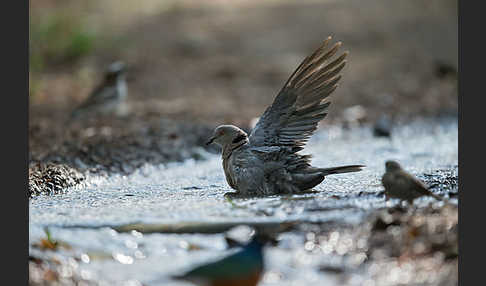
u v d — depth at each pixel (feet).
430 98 75.92
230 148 36.11
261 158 35.35
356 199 33.24
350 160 47.50
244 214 31.24
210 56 96.53
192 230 29.55
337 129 63.82
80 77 84.43
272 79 84.64
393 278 24.32
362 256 26.17
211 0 133.08
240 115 65.51
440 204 31.24
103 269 25.73
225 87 81.30
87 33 94.84
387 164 33.37
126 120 62.03
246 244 25.39
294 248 27.12
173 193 37.73
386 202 32.22
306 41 103.40
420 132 61.57
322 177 35.04
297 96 35.94
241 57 95.45
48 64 90.94
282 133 35.83
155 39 104.17
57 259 26.71
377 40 105.50
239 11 124.36
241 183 35.53
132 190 39.17
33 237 28.81
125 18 117.50
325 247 27.09
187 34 106.63
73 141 51.21
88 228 30.12
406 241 27.14
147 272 25.32
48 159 45.27
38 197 37.17
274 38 104.83
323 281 24.31
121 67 66.39
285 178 35.14
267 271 25.16
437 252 26.04
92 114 64.23
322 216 30.27
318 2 132.16
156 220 30.78
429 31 109.91
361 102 75.25
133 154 49.08
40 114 65.41
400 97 77.00
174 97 76.28
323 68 35.70
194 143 54.03
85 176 42.80
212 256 26.53
